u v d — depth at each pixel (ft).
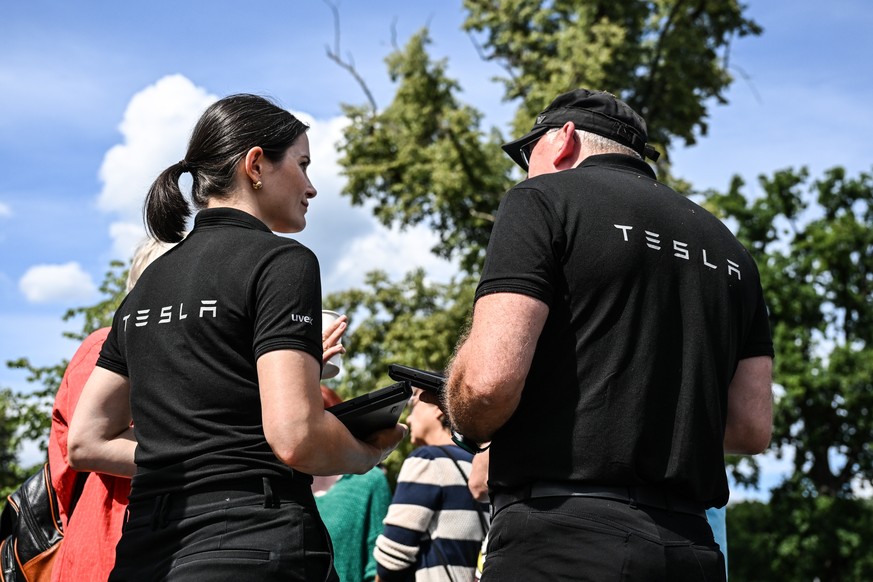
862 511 96.12
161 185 8.20
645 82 76.13
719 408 7.31
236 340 7.28
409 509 13.05
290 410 6.93
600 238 7.14
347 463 7.47
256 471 7.11
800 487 96.94
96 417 8.23
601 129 8.14
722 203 105.91
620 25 74.38
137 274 10.35
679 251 7.39
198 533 6.98
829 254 99.71
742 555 98.63
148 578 7.00
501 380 6.73
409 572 13.08
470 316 7.91
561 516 6.80
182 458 7.16
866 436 95.96
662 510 6.93
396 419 8.16
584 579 6.64
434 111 75.72
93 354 10.41
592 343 7.01
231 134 8.07
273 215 8.19
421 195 75.61
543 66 76.43
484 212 75.82
